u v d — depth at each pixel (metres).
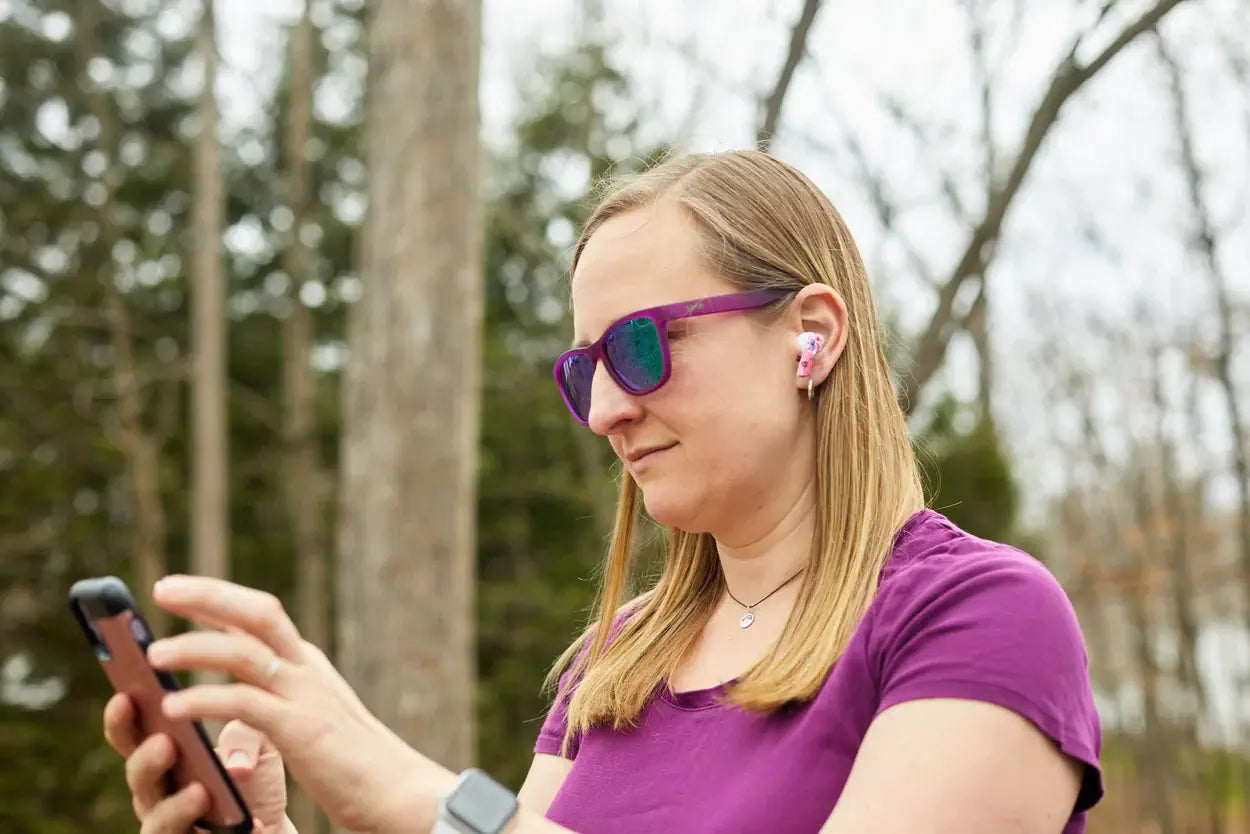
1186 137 16.61
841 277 1.47
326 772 1.04
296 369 16.17
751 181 1.46
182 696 1.02
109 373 17.02
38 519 16.30
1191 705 22.12
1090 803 1.16
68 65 16.94
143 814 1.14
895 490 1.39
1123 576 20.62
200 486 13.17
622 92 14.08
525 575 16.91
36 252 16.83
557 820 1.40
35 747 15.28
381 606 5.77
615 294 1.43
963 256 5.25
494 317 17.09
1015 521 13.66
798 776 1.21
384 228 6.02
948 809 1.06
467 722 5.82
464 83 6.08
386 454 5.88
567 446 16.61
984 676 1.11
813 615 1.31
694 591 1.54
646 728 1.41
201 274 13.50
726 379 1.38
